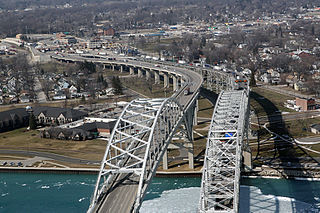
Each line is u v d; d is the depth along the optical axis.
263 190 127.62
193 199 125.19
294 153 151.00
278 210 115.69
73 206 125.19
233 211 82.81
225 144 101.88
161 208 121.25
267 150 155.62
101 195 91.44
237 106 122.12
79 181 142.88
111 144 97.00
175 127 122.31
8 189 139.38
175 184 136.12
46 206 126.06
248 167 137.38
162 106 107.25
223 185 91.69
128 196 90.12
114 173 97.06
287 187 128.62
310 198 121.62
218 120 112.94
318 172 134.75
